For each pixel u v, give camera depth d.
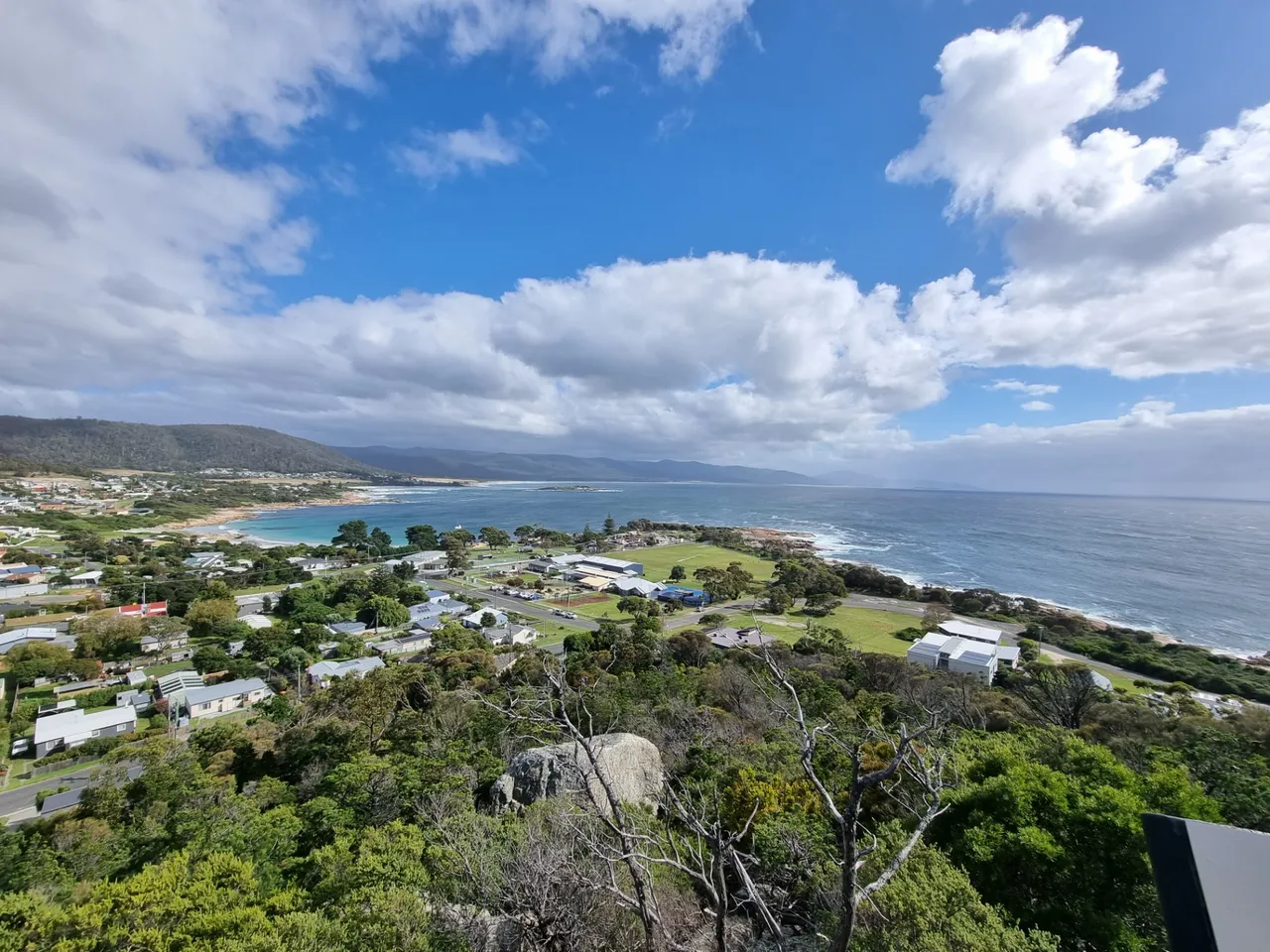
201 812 21.36
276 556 116.50
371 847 14.91
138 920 12.18
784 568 103.31
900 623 77.69
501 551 145.75
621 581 103.50
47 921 12.07
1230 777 16.94
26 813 33.12
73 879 20.84
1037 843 11.01
